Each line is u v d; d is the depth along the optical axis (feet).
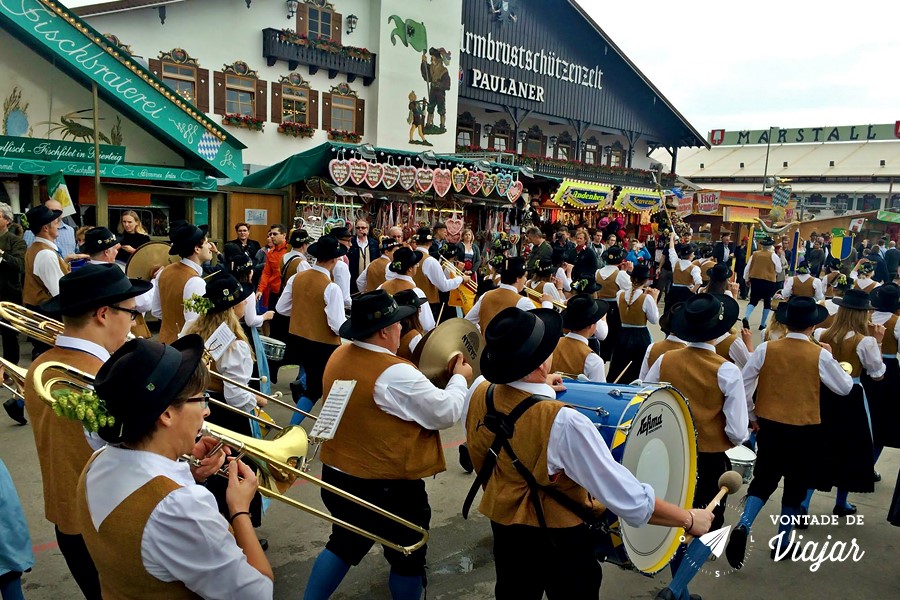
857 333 14.93
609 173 88.89
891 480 18.70
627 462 8.63
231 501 6.35
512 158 74.84
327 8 57.41
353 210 43.50
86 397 5.43
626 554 8.73
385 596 11.85
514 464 8.16
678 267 38.17
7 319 10.79
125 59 30.01
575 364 14.89
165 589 5.64
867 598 12.48
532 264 25.38
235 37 52.26
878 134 167.43
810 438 13.19
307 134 56.44
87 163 30.50
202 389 6.07
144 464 5.66
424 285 27.17
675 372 12.00
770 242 41.63
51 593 11.55
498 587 8.76
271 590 6.03
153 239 33.01
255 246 33.88
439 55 65.00
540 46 81.46
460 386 10.39
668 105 94.94
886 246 71.26
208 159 33.94
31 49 30.73
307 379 19.22
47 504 8.45
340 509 9.93
